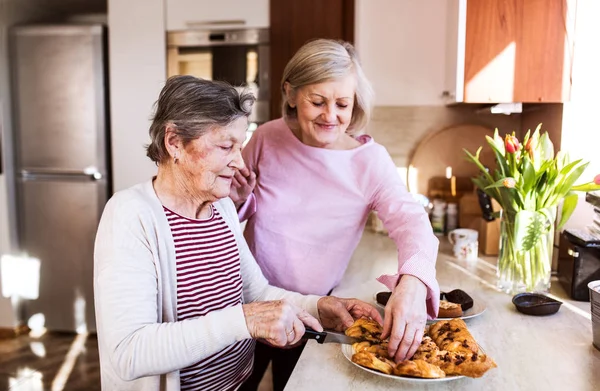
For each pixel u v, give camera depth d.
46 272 3.28
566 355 1.10
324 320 1.23
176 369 0.93
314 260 1.46
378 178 1.40
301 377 1.00
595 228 1.53
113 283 0.96
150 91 3.00
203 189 1.04
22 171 3.20
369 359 0.98
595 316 1.12
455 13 2.03
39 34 3.07
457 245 1.93
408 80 2.50
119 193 1.05
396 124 2.54
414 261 1.13
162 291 1.04
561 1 1.75
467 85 1.87
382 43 2.50
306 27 2.79
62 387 2.62
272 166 1.48
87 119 3.10
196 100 0.99
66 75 3.08
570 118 1.74
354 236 1.47
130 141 3.06
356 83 1.33
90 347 3.10
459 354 0.98
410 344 1.00
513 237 1.48
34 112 3.14
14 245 3.25
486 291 1.54
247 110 1.05
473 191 2.46
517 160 1.47
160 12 2.93
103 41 3.05
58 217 3.21
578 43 1.74
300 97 1.31
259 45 2.86
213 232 1.13
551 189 1.44
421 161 2.50
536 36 1.78
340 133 1.34
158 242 1.03
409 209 1.32
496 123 2.45
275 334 0.93
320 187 1.43
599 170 1.71
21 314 3.33
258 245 1.49
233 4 2.86
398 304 1.04
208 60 2.94
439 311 1.25
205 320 0.94
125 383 1.02
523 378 1.00
